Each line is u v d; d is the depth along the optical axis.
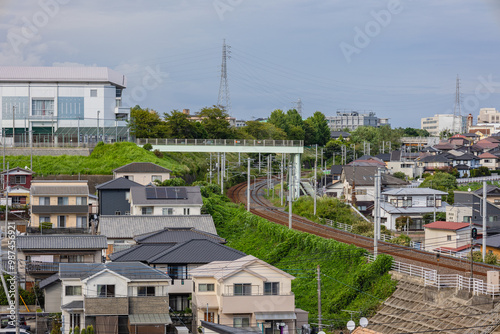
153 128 89.88
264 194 87.12
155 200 57.62
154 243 46.12
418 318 36.97
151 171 68.69
